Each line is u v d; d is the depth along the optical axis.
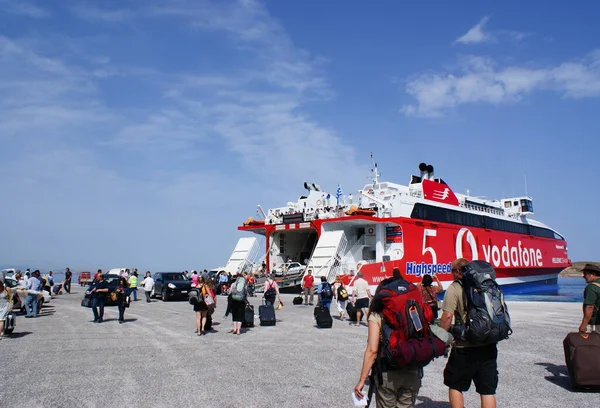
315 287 27.23
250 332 14.39
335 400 7.09
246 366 9.46
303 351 11.14
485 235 39.31
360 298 16.05
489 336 5.16
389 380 4.78
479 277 5.41
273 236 36.09
